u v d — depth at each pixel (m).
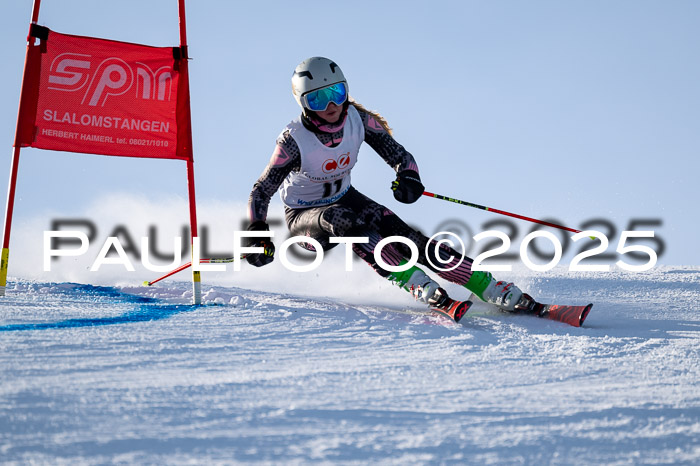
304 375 9.34
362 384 9.02
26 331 11.52
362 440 6.76
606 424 7.61
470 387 9.12
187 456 6.15
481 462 6.36
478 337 13.27
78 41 16.22
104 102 16.38
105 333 11.65
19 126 16.02
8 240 16.19
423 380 9.43
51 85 16.12
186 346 10.98
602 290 23.58
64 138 16.19
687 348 12.81
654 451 6.81
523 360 11.20
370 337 12.73
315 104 15.91
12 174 16.17
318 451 6.41
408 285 16.38
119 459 6.01
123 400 7.68
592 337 13.79
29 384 8.15
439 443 6.78
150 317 13.73
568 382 9.72
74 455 6.07
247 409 7.59
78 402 7.53
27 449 6.16
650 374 10.42
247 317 14.21
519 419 7.68
